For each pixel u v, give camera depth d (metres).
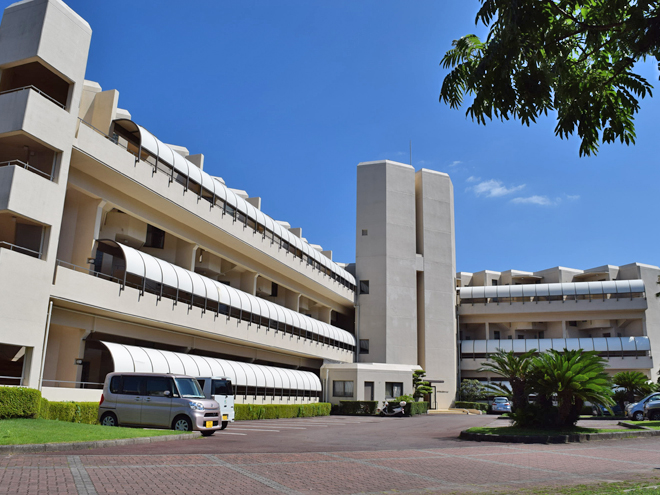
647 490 8.86
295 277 47.53
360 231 59.44
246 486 9.34
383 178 59.97
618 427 26.61
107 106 27.83
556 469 12.86
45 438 13.39
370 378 48.19
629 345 61.19
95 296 24.06
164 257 34.88
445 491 9.62
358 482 10.30
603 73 9.35
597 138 9.33
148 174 27.94
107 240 26.45
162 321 28.66
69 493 8.09
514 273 72.69
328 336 50.78
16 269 19.88
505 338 68.75
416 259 59.41
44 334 21.39
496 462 13.92
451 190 64.06
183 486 9.04
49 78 23.70
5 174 19.92
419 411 47.59
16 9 22.11
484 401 58.66
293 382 41.31
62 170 22.06
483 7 8.02
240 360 43.19
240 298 36.94
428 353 57.78
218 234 35.69
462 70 9.62
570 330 67.12
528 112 8.83
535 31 8.03
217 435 19.88
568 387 21.58
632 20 8.03
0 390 17.38
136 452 12.91
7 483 8.60
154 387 19.17
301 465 12.09
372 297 57.50
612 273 68.69
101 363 28.97
